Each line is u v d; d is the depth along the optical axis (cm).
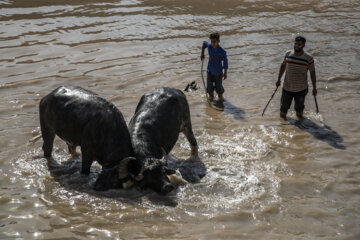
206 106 1121
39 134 934
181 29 1727
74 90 793
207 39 1620
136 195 723
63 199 707
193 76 1304
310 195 731
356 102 1137
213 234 618
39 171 797
